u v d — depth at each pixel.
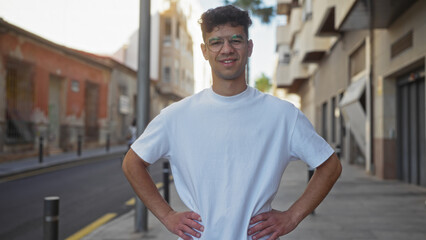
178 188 1.70
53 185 9.16
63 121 18.06
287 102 1.66
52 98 17.55
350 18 8.32
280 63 26.27
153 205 1.62
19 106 14.39
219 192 1.56
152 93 29.70
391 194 7.49
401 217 5.65
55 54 17.02
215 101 1.62
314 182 1.62
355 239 4.56
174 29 31.27
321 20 11.90
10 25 13.23
